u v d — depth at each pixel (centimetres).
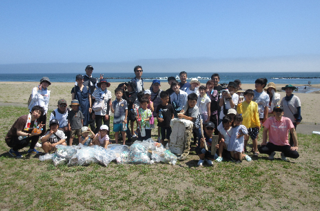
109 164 563
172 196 427
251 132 656
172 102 713
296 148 611
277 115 608
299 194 445
